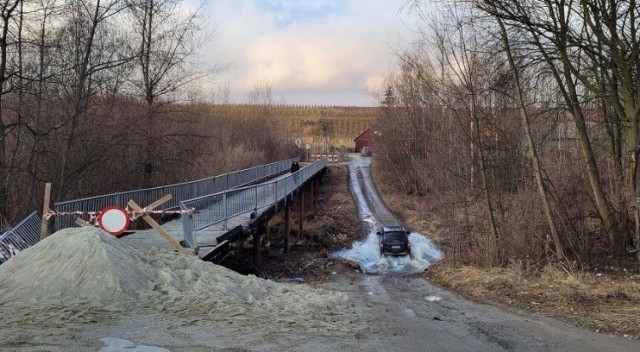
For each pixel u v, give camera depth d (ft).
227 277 33.63
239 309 26.76
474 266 60.29
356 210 141.28
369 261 85.20
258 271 64.90
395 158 167.43
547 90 72.08
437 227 106.01
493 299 40.98
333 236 104.17
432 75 105.29
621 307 34.32
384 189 171.42
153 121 82.17
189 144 92.73
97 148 71.92
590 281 44.45
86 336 21.09
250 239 83.76
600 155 66.18
